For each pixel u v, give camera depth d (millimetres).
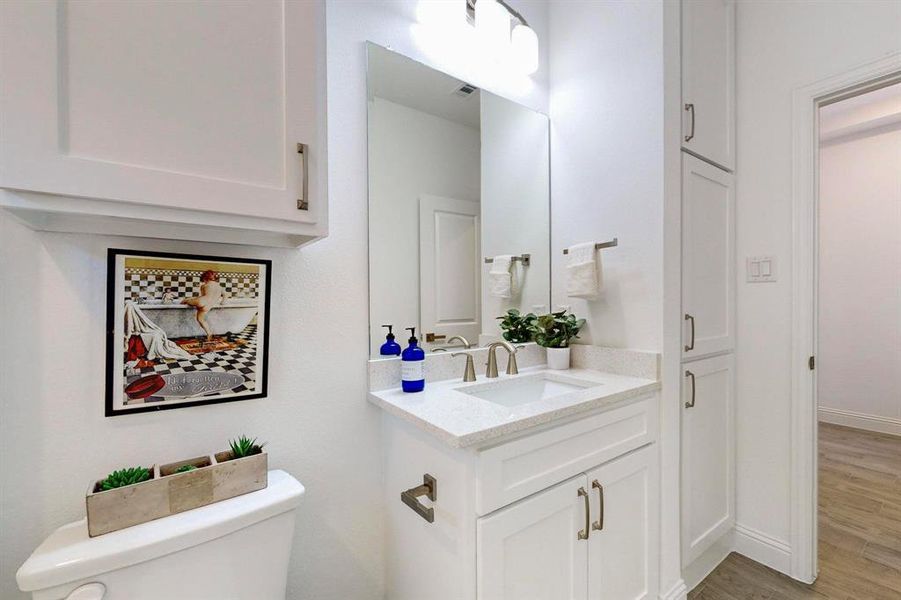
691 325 1537
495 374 1459
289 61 827
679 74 1438
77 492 861
